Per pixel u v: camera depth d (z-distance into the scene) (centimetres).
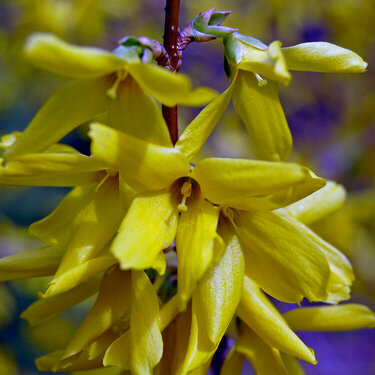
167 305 22
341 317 23
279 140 22
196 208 21
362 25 55
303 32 58
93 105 21
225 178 21
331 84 58
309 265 21
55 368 22
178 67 22
